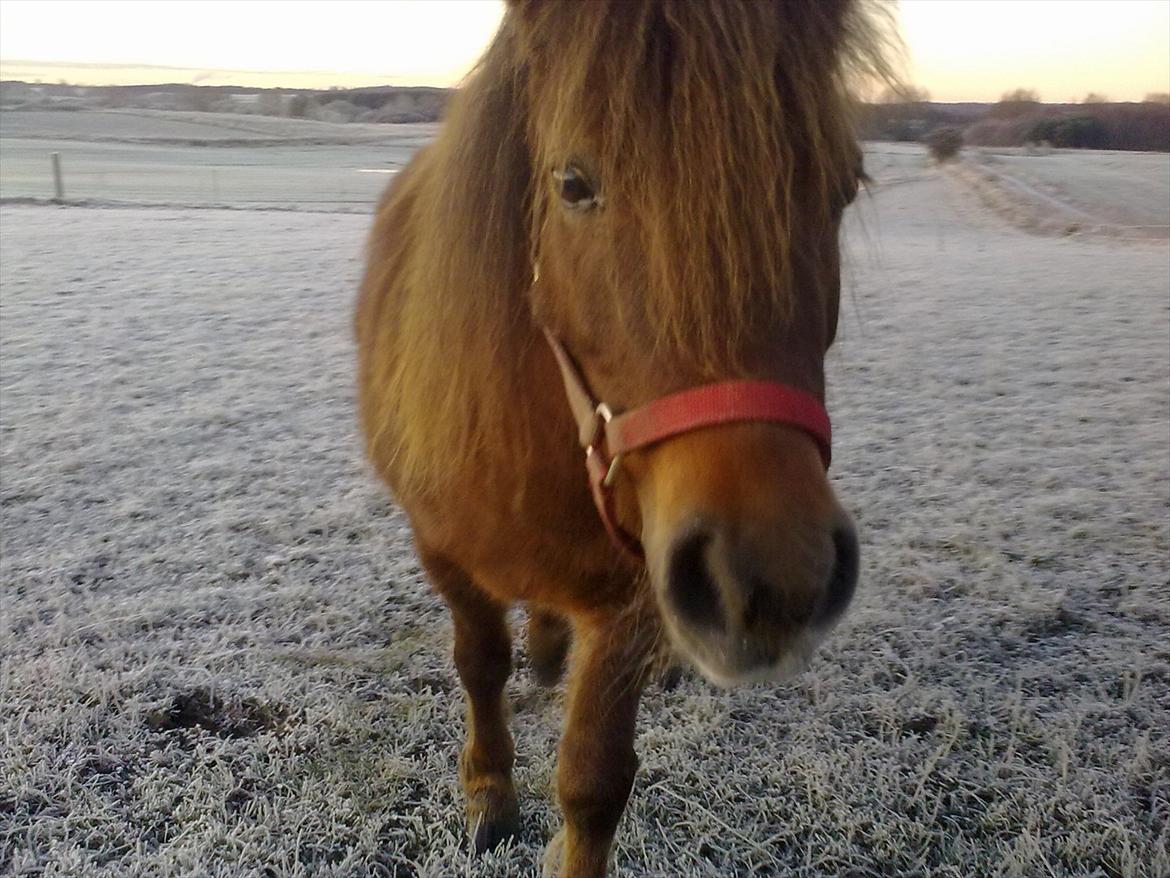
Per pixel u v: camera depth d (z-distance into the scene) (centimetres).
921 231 1706
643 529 138
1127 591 355
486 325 159
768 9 119
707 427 122
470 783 241
